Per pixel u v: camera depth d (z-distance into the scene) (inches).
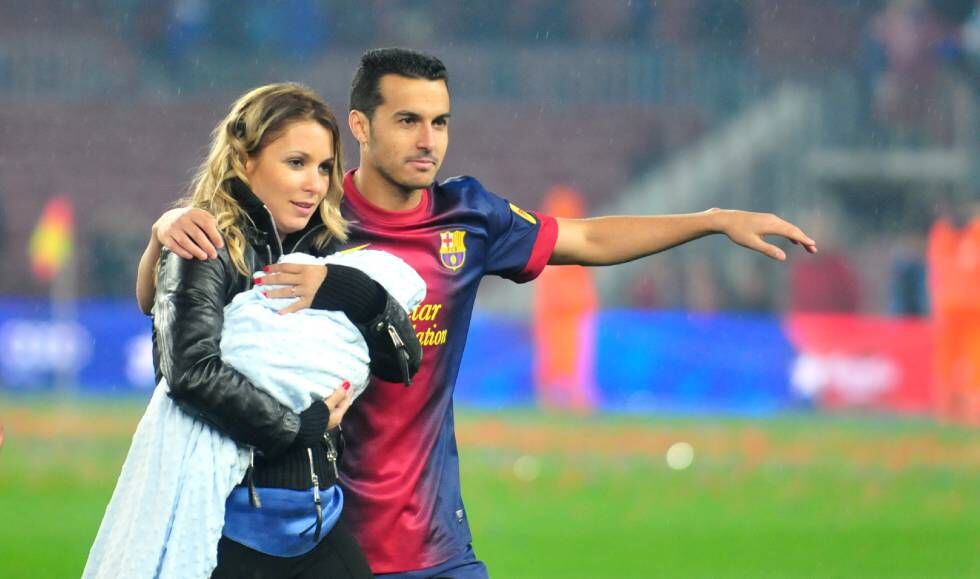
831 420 2957.7
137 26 4899.1
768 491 1915.6
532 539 1493.6
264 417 520.4
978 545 1470.2
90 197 4618.6
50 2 4894.2
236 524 540.7
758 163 4576.8
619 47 4945.9
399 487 669.3
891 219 4431.6
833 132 4562.0
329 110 577.0
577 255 729.0
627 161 4741.6
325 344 538.0
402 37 4931.1
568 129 4781.0
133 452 533.0
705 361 3216.0
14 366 3294.8
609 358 3235.7
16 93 4778.5
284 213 571.5
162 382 536.4
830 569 1318.9
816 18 4886.8
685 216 727.1
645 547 1446.9
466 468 2151.8
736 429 2755.9
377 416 667.4
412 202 695.7
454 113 4817.9
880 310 3922.2
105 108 4731.8
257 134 562.9
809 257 3956.7
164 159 4697.3
